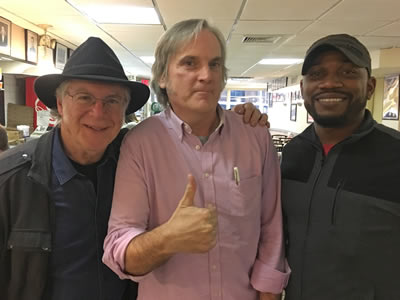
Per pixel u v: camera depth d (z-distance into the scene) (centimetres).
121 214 97
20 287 97
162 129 107
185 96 101
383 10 320
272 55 589
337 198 106
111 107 100
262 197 116
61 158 105
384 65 498
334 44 107
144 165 102
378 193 102
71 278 102
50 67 425
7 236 98
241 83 1330
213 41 101
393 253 99
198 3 306
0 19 335
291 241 116
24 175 100
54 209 101
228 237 102
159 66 108
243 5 312
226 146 109
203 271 99
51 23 373
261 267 109
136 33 426
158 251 84
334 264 105
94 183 109
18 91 462
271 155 117
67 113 99
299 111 955
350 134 112
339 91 108
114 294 112
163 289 100
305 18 349
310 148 120
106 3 307
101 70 98
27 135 398
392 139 107
